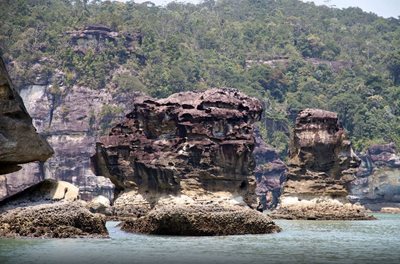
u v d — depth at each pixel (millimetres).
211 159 105750
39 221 51062
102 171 111688
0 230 50656
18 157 51812
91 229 52312
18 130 51938
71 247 46281
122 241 50875
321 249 49656
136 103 112188
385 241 58344
